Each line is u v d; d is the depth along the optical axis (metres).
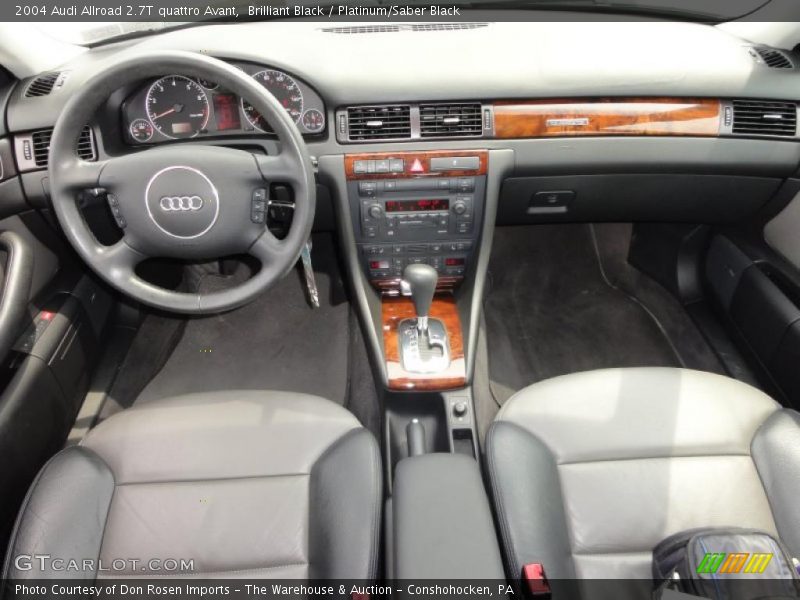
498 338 2.39
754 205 1.99
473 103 1.71
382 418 1.92
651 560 1.17
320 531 1.18
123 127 1.73
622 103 1.74
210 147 1.26
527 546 1.15
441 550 0.95
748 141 1.78
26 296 1.61
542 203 2.04
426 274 1.68
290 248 1.32
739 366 2.11
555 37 1.77
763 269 2.01
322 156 1.73
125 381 2.16
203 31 1.82
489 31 1.80
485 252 1.90
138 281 1.37
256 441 1.33
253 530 1.20
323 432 1.35
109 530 1.21
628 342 2.36
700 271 2.38
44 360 1.73
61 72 1.76
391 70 1.66
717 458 1.28
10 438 1.53
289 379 2.22
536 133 1.75
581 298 2.56
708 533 1.08
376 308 1.98
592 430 1.34
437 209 1.81
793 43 1.77
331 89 1.65
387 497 1.75
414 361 1.82
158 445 1.33
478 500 1.03
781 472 1.23
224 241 1.33
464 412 1.80
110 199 1.30
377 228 1.85
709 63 1.72
